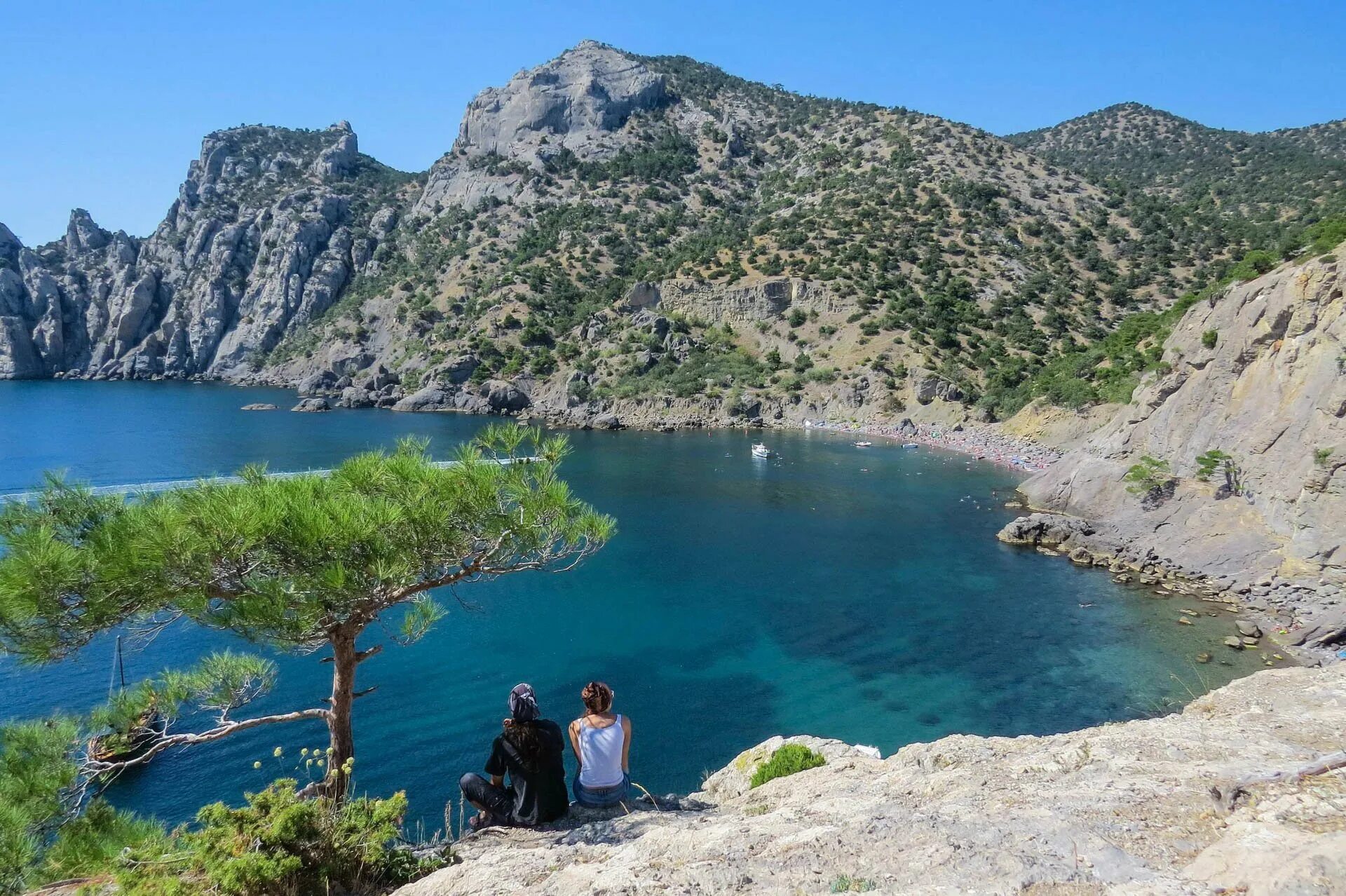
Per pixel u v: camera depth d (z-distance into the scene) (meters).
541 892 6.77
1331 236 55.72
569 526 12.80
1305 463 49.03
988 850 6.19
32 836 10.26
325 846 8.14
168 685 12.14
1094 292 146.50
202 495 10.95
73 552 9.81
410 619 13.20
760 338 149.88
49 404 153.50
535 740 10.00
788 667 39.59
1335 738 8.12
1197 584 50.34
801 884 6.17
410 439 13.76
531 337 161.75
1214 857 5.50
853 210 177.75
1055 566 55.28
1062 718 34.03
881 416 125.75
